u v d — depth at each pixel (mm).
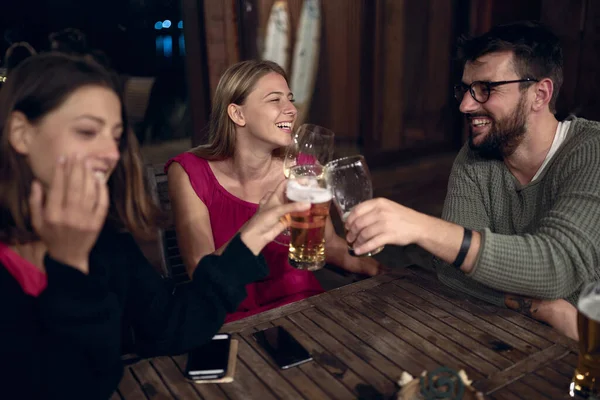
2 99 809
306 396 944
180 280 1879
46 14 9172
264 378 1001
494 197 1607
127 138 995
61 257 811
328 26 5152
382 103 5633
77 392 866
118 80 911
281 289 1765
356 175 1188
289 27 4770
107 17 9969
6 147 812
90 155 840
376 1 5258
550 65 1392
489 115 1457
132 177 1025
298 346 1100
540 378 984
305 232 1135
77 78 813
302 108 5281
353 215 1161
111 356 889
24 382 828
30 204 796
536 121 1438
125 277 1066
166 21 10180
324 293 1364
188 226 1727
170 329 1075
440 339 1128
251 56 4477
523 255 1196
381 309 1269
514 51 1380
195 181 1741
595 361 890
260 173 1807
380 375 1002
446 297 1329
